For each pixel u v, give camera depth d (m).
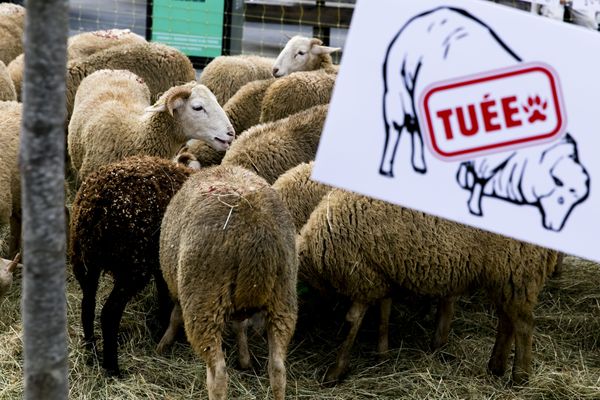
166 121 6.53
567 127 1.61
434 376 5.08
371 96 1.62
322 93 7.27
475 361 5.29
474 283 4.71
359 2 1.61
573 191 1.62
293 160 6.02
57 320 1.58
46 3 1.44
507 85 1.61
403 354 5.40
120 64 8.35
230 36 10.45
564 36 1.59
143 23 11.77
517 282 4.63
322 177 1.65
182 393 4.76
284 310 3.98
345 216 4.74
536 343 5.54
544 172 1.63
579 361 5.36
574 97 1.60
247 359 5.03
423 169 1.63
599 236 1.63
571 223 1.64
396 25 1.60
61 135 1.53
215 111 6.60
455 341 5.54
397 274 4.71
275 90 7.25
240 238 3.81
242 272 3.81
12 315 5.72
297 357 5.30
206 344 3.87
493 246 4.54
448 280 4.66
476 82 1.61
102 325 4.87
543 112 1.61
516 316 4.76
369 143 1.63
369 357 5.36
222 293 3.84
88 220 4.76
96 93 7.16
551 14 9.04
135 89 7.46
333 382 5.00
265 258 3.82
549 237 1.65
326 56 8.70
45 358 1.59
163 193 4.74
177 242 4.14
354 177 1.64
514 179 1.63
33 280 1.55
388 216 4.63
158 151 6.55
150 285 6.06
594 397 4.86
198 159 7.10
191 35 10.13
